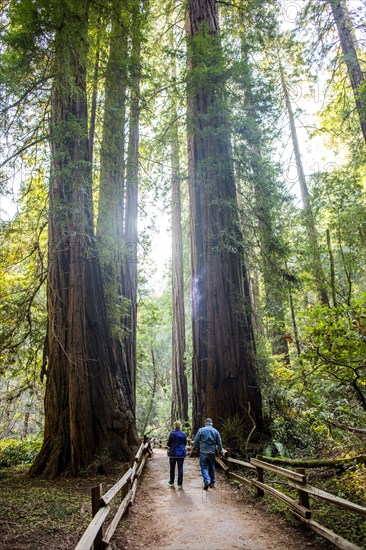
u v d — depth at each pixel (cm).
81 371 1012
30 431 1803
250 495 741
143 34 1143
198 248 1385
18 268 1312
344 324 762
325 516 573
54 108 1043
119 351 1238
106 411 1040
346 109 1784
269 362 1252
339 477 753
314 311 797
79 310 1039
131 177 1319
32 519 592
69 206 997
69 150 1027
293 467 814
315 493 515
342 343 736
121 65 1072
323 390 886
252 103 1204
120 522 607
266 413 1168
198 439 826
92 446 990
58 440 988
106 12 1042
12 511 635
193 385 1341
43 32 811
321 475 792
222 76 1195
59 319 1060
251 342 1220
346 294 1514
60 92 985
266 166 1253
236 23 1642
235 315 1223
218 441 827
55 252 1091
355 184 1530
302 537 519
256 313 1352
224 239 1266
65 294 1074
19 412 1375
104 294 1173
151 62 1761
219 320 1219
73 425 976
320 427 1119
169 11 2086
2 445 1396
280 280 1299
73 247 1059
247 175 1242
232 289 1243
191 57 1278
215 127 1294
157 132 1611
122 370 1222
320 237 1647
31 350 1213
